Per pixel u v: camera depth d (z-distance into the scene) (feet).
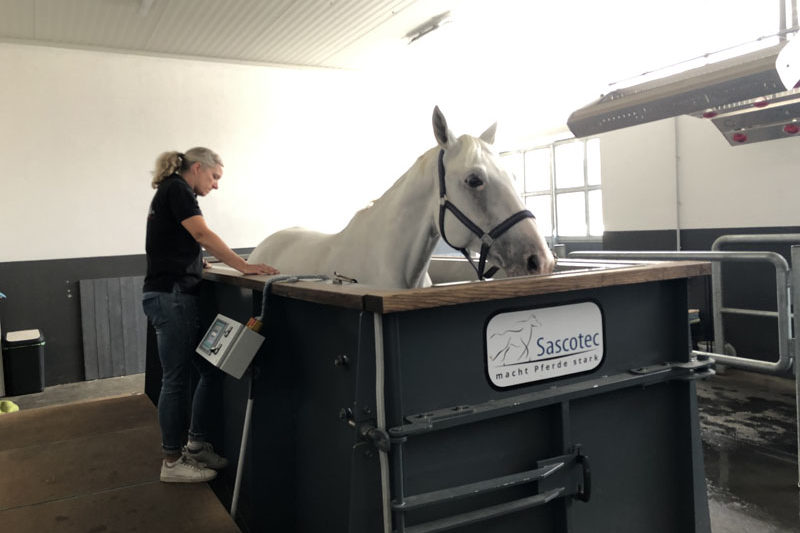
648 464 4.49
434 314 3.56
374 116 25.11
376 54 22.54
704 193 15.88
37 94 18.72
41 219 18.90
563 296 4.07
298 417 4.83
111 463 6.93
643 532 4.48
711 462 9.23
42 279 18.95
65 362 19.31
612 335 4.33
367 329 3.49
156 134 20.77
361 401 3.50
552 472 3.90
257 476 5.03
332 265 7.38
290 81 23.29
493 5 17.93
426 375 3.54
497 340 3.80
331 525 4.26
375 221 7.02
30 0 15.84
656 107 11.71
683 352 4.59
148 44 19.81
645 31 18.25
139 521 5.42
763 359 14.60
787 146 13.84
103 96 19.80
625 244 18.34
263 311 4.88
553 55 22.56
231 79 22.16
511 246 5.87
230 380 6.44
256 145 22.74
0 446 7.62
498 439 3.82
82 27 17.97
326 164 24.18
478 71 25.62
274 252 8.82
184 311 6.31
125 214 20.21
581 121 13.44
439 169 6.40
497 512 3.68
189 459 6.40
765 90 9.95
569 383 4.11
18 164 18.53
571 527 4.07
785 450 9.55
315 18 18.60
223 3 17.10
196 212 6.24
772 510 7.63
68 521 5.46
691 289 16.42
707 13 15.75
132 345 20.22
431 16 18.86
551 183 25.18
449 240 6.40
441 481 3.60
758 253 9.23
